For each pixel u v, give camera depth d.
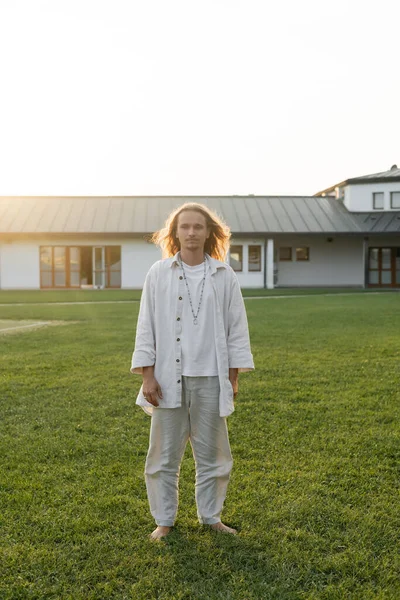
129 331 11.66
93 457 4.21
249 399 5.88
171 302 2.97
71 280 32.69
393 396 5.97
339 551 2.90
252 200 37.41
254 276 33.28
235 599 2.48
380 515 3.27
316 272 35.44
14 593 2.52
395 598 2.49
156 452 3.05
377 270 35.44
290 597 2.50
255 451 4.29
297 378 6.84
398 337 10.48
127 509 3.33
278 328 11.97
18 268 32.31
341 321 13.41
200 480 3.11
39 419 5.19
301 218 34.69
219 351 2.95
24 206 35.03
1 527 3.12
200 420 3.02
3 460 4.13
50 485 3.68
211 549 2.89
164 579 2.63
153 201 36.91
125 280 32.84
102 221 33.47
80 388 6.37
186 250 3.03
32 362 8.02
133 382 6.69
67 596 2.51
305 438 4.60
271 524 3.17
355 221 34.41
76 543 2.96
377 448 4.36
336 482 3.72
